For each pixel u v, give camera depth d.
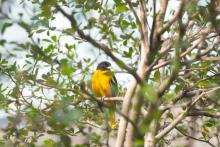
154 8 8.72
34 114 9.88
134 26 12.72
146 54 9.23
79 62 10.59
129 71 7.46
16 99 12.09
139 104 6.72
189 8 7.98
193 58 8.80
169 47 9.18
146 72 9.21
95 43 7.45
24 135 12.03
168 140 14.20
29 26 7.50
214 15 8.02
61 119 6.69
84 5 11.30
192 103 10.98
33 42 8.20
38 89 11.97
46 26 10.38
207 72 12.37
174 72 8.54
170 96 11.12
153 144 10.71
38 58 10.76
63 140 8.55
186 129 14.29
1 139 11.55
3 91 12.35
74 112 6.72
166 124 13.24
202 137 13.84
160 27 9.41
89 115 13.48
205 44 9.96
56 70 11.09
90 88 9.29
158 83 11.12
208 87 12.05
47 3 9.44
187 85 11.72
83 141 9.67
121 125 9.80
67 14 7.18
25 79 11.87
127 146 8.63
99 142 11.96
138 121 8.61
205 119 14.70
